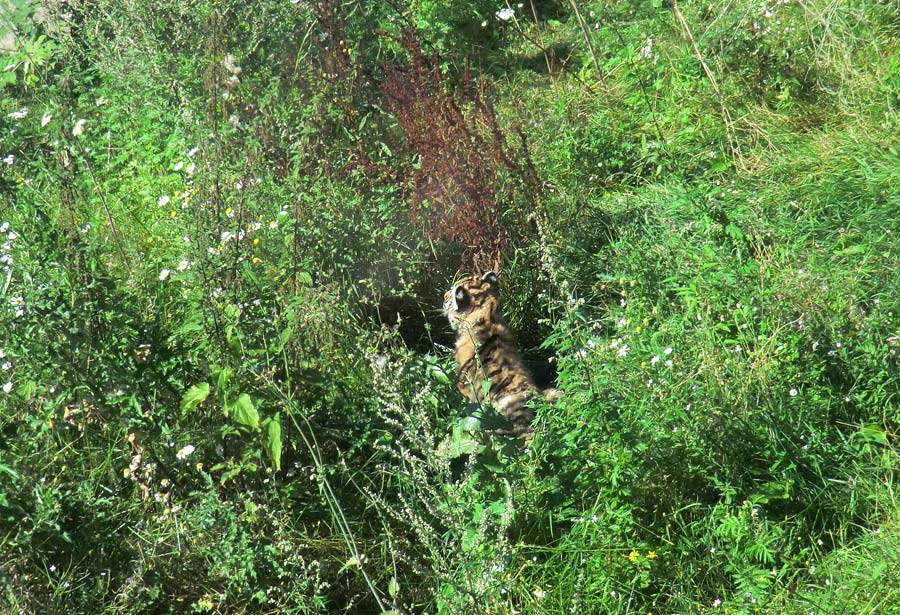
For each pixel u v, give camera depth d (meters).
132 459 4.51
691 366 5.02
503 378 5.90
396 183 6.55
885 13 8.33
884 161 6.68
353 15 8.19
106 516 4.36
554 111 8.29
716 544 4.27
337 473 4.65
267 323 4.54
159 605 4.19
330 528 4.50
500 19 10.00
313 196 5.71
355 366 5.22
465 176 6.53
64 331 4.36
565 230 6.86
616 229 6.92
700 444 4.54
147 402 4.44
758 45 8.12
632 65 8.51
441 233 6.56
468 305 6.11
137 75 7.63
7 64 7.89
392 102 6.80
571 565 4.22
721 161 7.29
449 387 5.34
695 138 7.63
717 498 4.52
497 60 9.53
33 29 8.57
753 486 4.50
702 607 3.98
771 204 6.66
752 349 5.23
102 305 4.46
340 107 6.84
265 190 5.52
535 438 4.81
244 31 7.34
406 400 4.90
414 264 6.42
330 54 7.12
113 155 7.64
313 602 4.13
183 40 7.51
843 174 6.64
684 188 6.97
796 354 4.96
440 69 7.28
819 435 4.62
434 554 3.99
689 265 6.11
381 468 4.73
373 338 5.73
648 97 8.23
